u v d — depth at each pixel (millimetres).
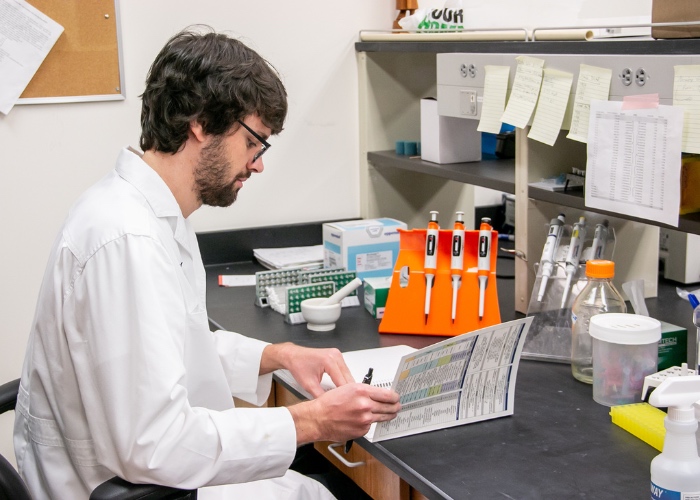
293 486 1498
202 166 1328
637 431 1283
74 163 2242
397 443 1288
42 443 1312
